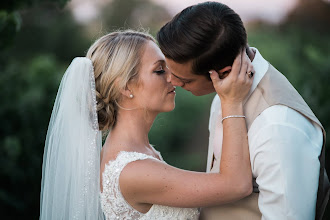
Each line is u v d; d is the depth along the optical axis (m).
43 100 6.14
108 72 1.98
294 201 1.63
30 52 10.88
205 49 1.67
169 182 1.77
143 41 2.02
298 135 1.69
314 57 6.40
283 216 1.65
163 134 8.84
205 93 1.92
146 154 2.01
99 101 2.03
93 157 1.93
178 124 9.08
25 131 5.79
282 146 1.66
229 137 1.76
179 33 1.68
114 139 2.02
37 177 5.66
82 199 1.92
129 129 2.03
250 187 1.74
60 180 1.96
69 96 1.98
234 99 1.77
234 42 1.69
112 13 11.83
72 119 1.97
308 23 10.35
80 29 11.55
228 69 1.77
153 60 2.00
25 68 7.60
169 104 2.06
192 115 9.28
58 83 6.56
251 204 1.84
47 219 1.98
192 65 1.72
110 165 1.89
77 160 1.94
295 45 9.11
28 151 5.66
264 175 1.69
